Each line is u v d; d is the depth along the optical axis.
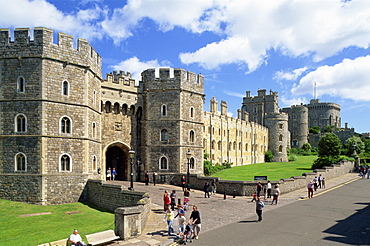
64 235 16.80
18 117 27.06
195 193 31.62
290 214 21.30
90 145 30.28
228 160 62.03
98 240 14.48
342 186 35.69
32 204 26.31
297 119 115.69
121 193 24.28
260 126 80.06
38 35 27.14
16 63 27.20
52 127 27.31
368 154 72.19
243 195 30.30
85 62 29.73
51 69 27.47
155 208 23.31
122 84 38.38
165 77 38.91
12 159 26.94
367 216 20.38
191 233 15.23
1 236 16.67
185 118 38.97
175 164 37.88
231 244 14.69
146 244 14.81
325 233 16.39
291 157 83.31
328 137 54.22
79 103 29.03
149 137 38.88
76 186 28.28
